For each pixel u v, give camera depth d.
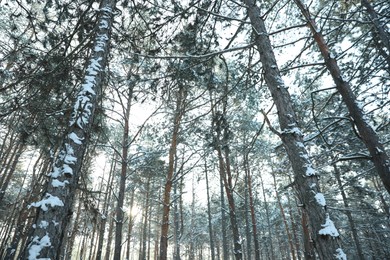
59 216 3.29
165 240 9.17
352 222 15.02
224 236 17.67
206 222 32.12
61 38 5.48
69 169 3.64
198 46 6.87
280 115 4.82
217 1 6.57
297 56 6.89
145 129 11.34
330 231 3.48
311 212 3.80
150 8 6.36
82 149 3.95
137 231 38.25
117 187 24.47
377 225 17.73
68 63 5.28
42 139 5.94
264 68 5.46
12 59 5.12
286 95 4.95
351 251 20.67
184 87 7.25
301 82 8.70
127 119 10.52
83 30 5.64
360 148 8.02
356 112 4.80
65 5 5.42
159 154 12.55
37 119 5.50
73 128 4.00
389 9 6.71
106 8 5.48
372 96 7.45
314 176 4.07
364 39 7.64
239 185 19.38
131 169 15.76
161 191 25.30
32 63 5.33
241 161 14.55
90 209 5.31
